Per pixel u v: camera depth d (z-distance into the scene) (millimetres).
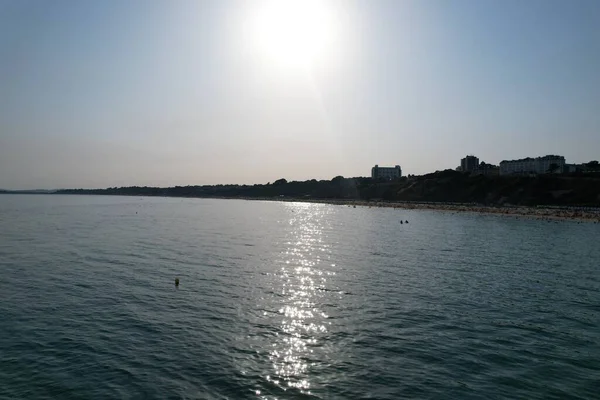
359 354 21328
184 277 38188
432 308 29469
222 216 135750
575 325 26438
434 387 18031
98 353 21078
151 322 25672
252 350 21625
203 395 17141
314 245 62469
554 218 118062
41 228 86438
